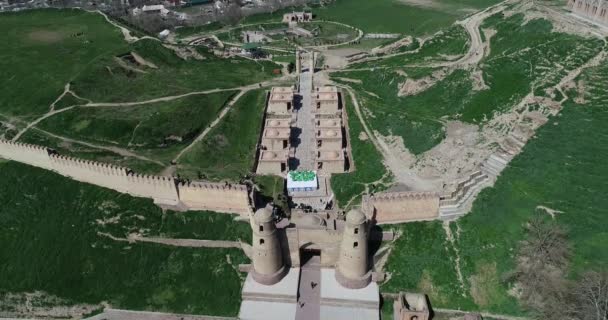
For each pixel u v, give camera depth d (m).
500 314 67.94
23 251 79.31
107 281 75.94
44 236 80.88
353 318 67.50
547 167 80.75
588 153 81.56
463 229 75.31
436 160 89.06
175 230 80.94
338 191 88.19
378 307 68.88
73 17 180.75
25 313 74.12
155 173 91.81
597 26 113.75
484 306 68.81
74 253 78.69
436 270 72.31
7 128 110.38
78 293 74.94
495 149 87.06
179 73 137.88
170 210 83.50
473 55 125.19
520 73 104.94
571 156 81.75
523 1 148.12
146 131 105.12
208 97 119.69
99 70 131.12
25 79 128.62
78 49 148.50
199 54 155.88
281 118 111.88
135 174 84.50
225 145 103.75
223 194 81.25
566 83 96.94
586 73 97.94
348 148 101.62
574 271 67.81
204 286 74.69
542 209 75.06
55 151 93.75
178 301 73.50
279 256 71.06
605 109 88.69
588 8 119.12
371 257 74.38
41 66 135.38
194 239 79.75
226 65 145.75
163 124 106.88
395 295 70.69
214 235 80.12
